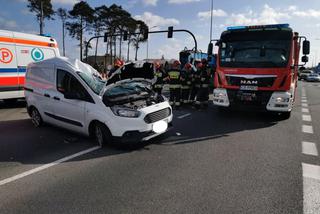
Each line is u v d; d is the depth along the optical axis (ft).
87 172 13.50
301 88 70.18
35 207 10.38
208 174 12.91
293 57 22.99
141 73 20.63
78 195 11.19
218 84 25.38
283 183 11.87
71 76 19.03
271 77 22.54
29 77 23.50
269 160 14.65
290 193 10.99
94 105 17.16
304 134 19.94
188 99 33.27
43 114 22.16
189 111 30.27
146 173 13.17
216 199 10.58
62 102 19.56
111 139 16.63
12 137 20.22
